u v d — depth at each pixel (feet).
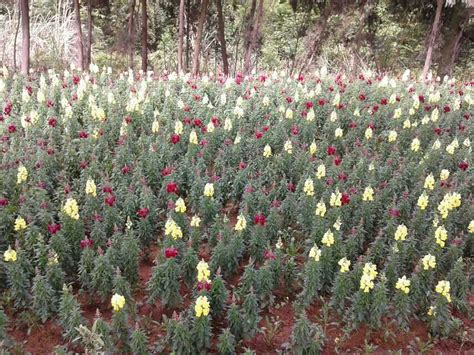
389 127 9.77
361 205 6.73
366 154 8.09
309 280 5.55
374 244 6.13
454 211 6.80
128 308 5.18
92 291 5.51
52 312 5.27
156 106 10.15
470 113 10.91
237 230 5.98
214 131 8.52
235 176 7.52
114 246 5.72
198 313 4.68
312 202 6.75
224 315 5.44
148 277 6.07
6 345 4.85
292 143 8.42
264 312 5.69
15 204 6.53
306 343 5.00
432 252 6.07
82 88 9.75
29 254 5.61
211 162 8.34
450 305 5.92
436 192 7.11
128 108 9.00
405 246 6.03
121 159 7.52
